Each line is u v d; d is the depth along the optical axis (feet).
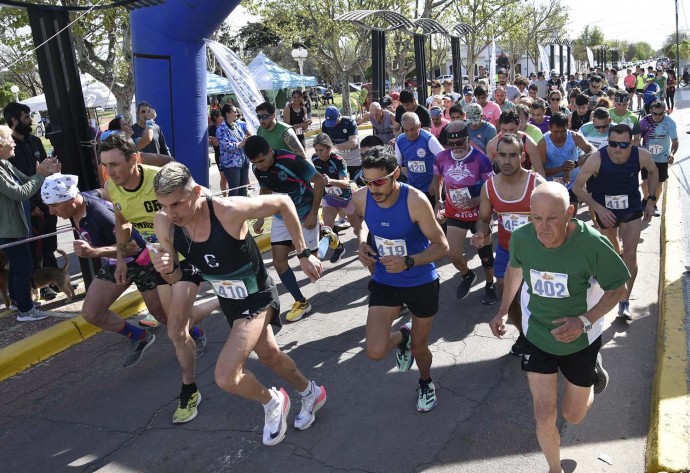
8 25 58.34
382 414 12.80
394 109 44.75
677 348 13.46
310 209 18.47
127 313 19.84
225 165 32.07
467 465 10.82
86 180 19.74
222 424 12.95
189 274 12.88
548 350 9.64
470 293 19.60
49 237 21.86
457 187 17.87
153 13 25.58
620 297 9.29
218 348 16.90
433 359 15.12
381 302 12.03
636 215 16.37
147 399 14.32
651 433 11.00
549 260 9.28
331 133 28.73
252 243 11.21
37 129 107.86
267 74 88.74
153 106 26.81
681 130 55.98
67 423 13.51
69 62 18.99
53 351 17.30
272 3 89.76
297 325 18.13
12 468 11.93
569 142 20.65
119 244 14.28
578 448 11.05
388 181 10.96
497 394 13.17
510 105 36.52
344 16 39.24
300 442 12.02
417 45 51.67
